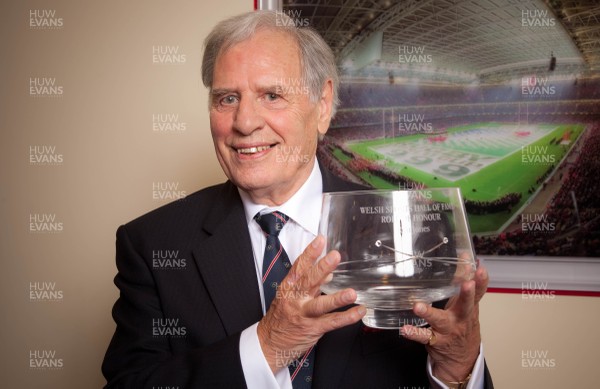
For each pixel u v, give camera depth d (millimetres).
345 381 900
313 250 662
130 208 1675
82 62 1689
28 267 1724
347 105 1521
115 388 897
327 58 1052
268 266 971
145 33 1657
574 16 1400
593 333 1438
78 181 1699
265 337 757
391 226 617
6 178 1730
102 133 1688
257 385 770
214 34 987
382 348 916
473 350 745
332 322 684
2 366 1734
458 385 779
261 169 959
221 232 1017
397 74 1498
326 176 1107
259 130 949
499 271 1469
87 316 1704
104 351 1695
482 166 1468
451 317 677
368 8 1502
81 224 1701
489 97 1457
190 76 1640
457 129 1477
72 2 1694
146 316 998
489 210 1469
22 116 1722
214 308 969
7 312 1733
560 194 1430
